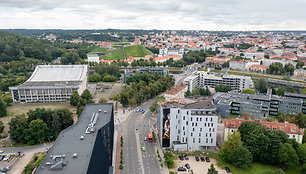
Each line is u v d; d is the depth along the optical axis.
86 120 198.50
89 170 131.62
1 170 197.25
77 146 153.25
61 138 165.00
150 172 197.75
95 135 167.25
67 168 129.25
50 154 143.75
